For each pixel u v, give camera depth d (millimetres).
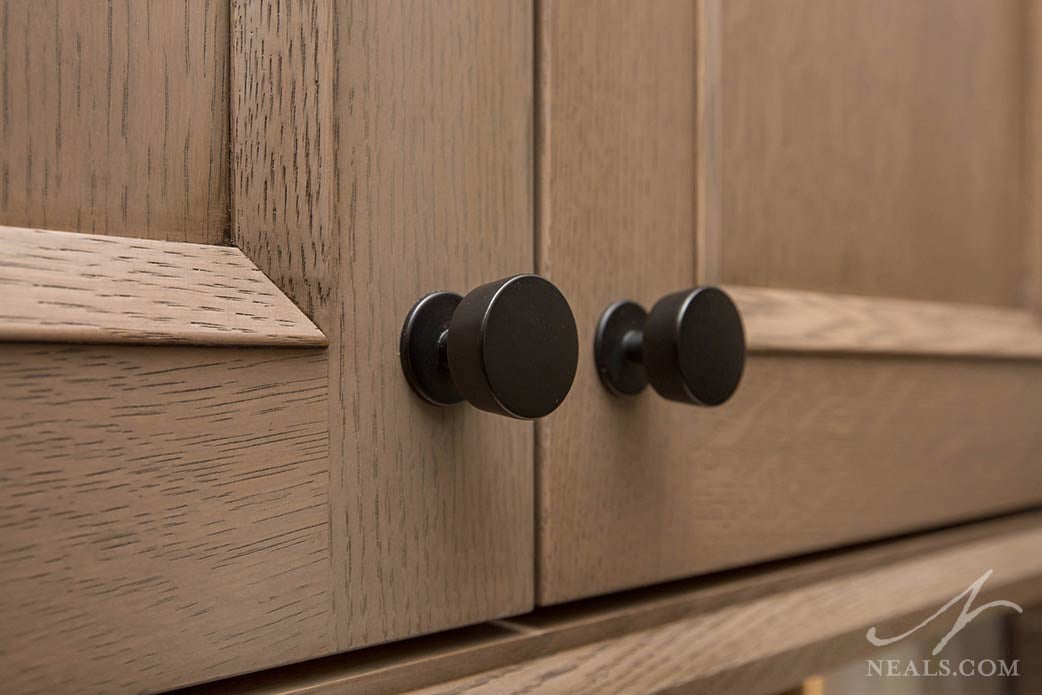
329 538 266
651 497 359
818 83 453
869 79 485
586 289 340
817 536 431
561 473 328
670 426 368
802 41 443
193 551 239
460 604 296
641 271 362
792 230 438
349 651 285
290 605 256
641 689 329
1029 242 602
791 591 414
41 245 217
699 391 315
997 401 555
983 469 541
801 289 443
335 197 272
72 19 232
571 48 337
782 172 432
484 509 305
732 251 406
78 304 220
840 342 438
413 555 284
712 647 360
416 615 284
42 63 227
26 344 215
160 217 245
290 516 258
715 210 395
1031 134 608
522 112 322
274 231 260
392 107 286
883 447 472
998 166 584
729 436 392
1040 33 607
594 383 342
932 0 532
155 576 233
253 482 251
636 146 361
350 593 269
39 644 215
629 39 359
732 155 405
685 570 371
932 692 671
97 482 224
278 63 263
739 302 396
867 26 484
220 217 256
